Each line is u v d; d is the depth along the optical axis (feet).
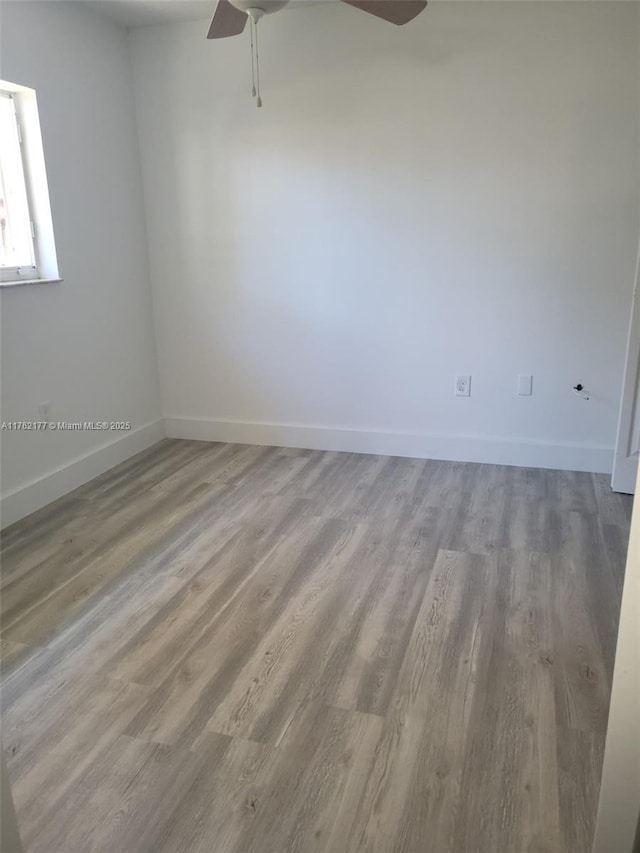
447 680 6.27
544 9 10.09
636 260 10.55
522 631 7.02
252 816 4.87
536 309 11.30
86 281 11.36
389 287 11.95
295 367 12.94
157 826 4.81
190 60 11.87
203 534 9.43
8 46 9.37
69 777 5.24
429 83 10.84
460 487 11.04
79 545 9.16
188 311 13.25
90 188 11.32
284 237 12.28
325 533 9.39
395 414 12.59
